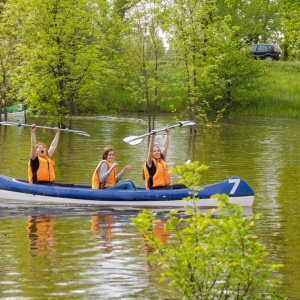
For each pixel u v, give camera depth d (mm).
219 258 7855
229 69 48250
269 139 31391
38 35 35250
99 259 10906
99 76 36906
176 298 9078
